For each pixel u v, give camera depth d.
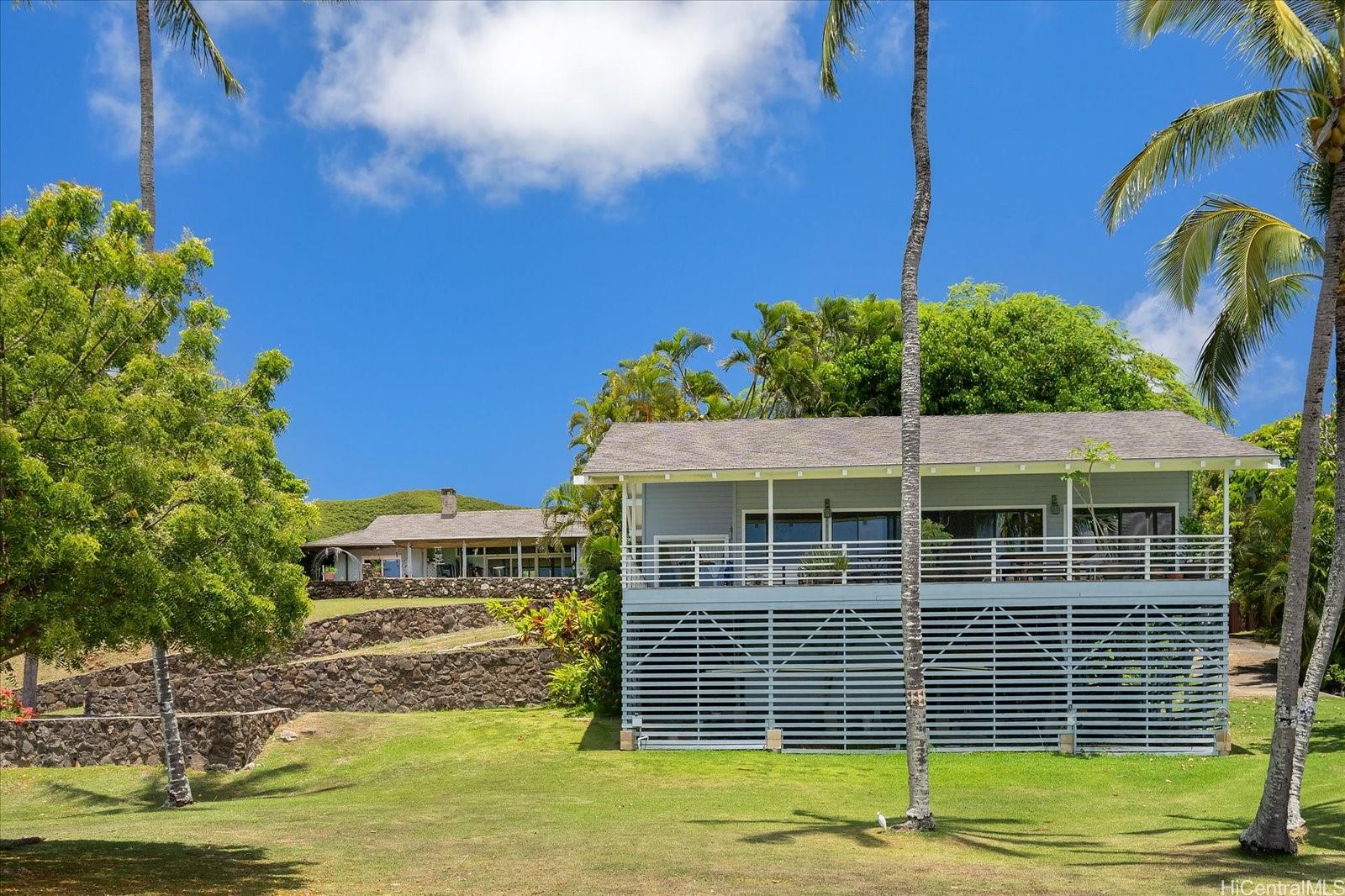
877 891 12.70
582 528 57.06
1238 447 26.50
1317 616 33.28
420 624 41.59
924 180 18.28
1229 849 15.76
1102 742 26.14
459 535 61.81
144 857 14.94
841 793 21.53
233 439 14.16
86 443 12.43
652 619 27.20
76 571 12.20
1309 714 16.02
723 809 19.45
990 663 27.20
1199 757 24.86
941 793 21.47
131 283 13.74
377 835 16.75
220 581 13.69
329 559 65.75
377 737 28.31
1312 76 17.58
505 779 23.64
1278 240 19.72
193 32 24.61
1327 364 16.00
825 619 27.03
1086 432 29.28
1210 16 18.11
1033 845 16.23
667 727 28.08
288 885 13.07
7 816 22.59
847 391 49.72
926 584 26.50
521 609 35.62
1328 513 32.09
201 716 26.44
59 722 26.81
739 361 55.41
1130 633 26.38
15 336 12.39
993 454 27.62
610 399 48.91
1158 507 28.75
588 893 12.48
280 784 24.86
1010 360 47.91
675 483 30.62
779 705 27.03
